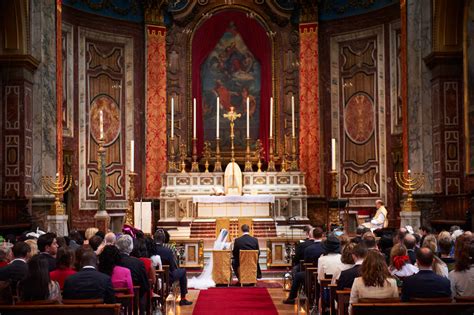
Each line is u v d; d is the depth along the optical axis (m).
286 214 22.12
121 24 23.89
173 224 21.95
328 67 24.48
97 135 23.27
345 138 24.20
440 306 6.36
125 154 23.88
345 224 20.41
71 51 22.52
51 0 18.92
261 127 25.08
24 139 17.78
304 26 24.58
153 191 23.95
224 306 11.95
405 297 6.88
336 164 24.22
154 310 10.30
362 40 23.97
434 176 18.64
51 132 18.77
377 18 23.55
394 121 23.14
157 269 11.52
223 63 25.23
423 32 18.91
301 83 24.58
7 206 17.41
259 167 23.00
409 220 17.72
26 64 17.77
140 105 24.22
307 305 10.75
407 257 8.43
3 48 17.66
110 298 7.11
